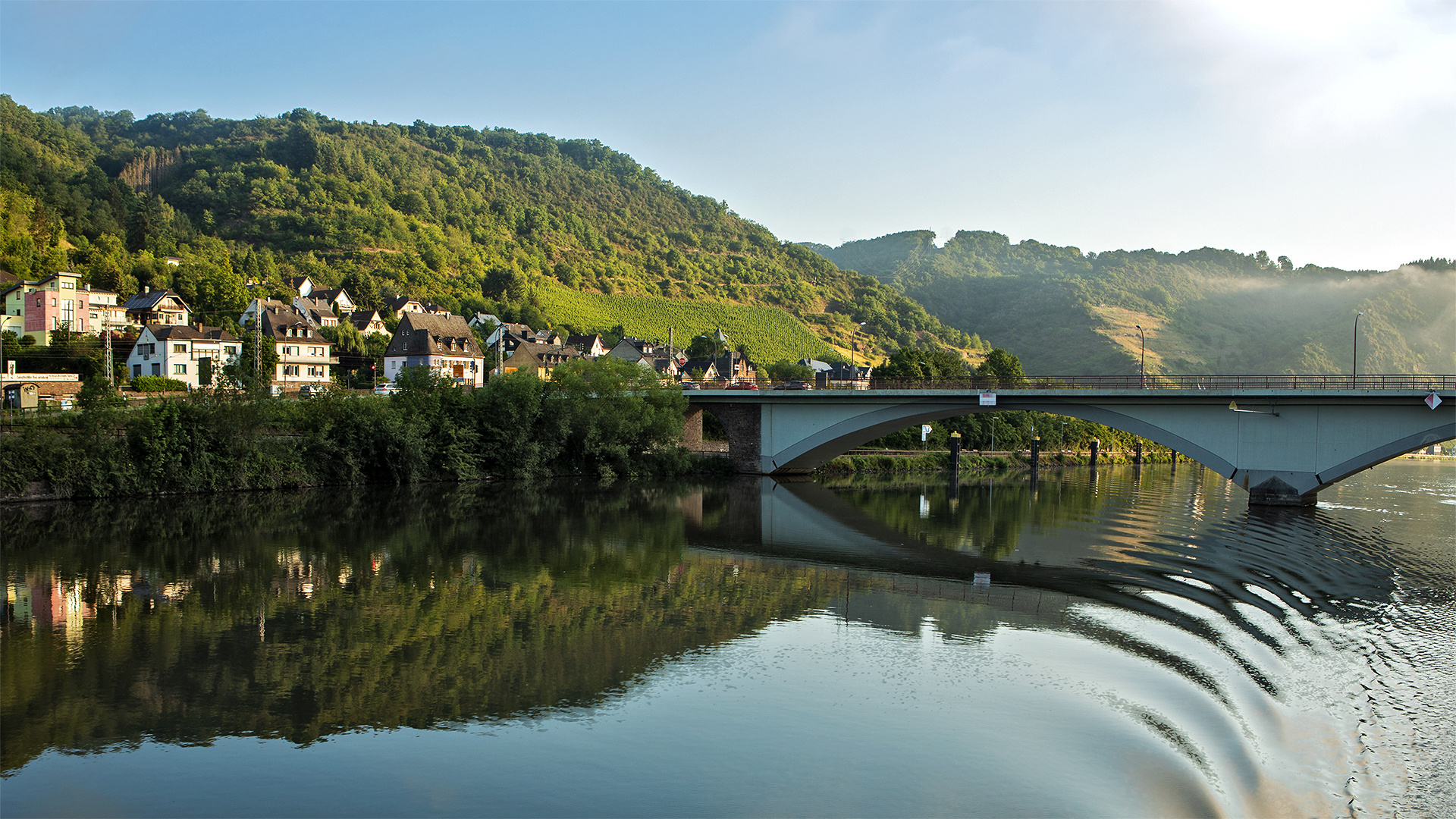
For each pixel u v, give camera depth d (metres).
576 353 173.12
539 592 34.41
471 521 53.69
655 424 81.62
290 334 118.88
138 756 18.92
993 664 25.12
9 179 183.50
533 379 79.56
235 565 39.06
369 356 133.88
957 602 33.06
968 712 21.25
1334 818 15.77
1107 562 41.94
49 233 166.00
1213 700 22.00
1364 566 39.66
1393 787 17.02
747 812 16.33
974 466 117.81
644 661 25.50
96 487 56.50
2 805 16.80
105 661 25.31
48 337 106.69
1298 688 22.72
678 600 33.25
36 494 54.84
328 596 33.31
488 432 76.81
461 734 20.03
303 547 43.66
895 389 77.62
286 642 27.16
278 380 113.56
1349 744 19.11
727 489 76.81
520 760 18.62
